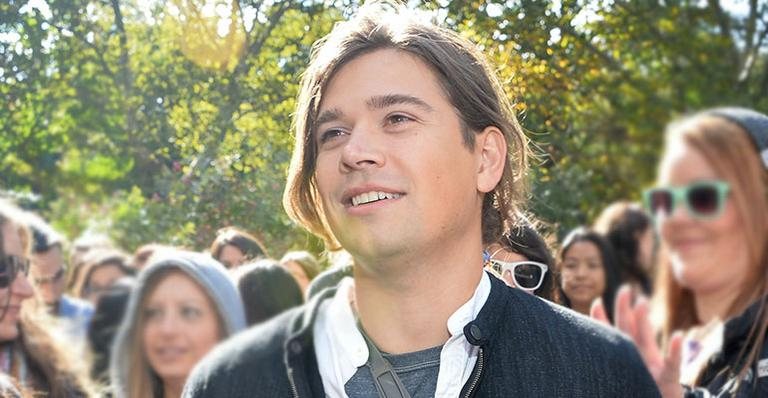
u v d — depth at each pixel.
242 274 2.67
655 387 1.32
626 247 3.29
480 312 1.24
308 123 1.31
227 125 3.79
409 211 1.15
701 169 2.54
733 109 2.40
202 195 3.69
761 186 2.20
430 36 1.26
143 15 3.83
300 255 3.15
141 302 2.54
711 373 1.79
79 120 3.85
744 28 6.88
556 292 2.09
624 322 1.92
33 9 3.76
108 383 2.80
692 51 6.55
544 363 1.24
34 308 2.31
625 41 5.46
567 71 4.55
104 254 3.44
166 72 3.85
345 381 1.22
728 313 1.95
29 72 3.78
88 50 3.82
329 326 1.27
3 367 2.15
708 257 2.38
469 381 1.20
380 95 1.18
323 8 3.83
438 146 1.18
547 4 4.06
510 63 3.63
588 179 5.03
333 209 1.19
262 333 1.36
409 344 1.22
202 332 2.48
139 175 3.86
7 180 3.85
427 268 1.19
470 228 1.24
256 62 3.82
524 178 1.49
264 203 3.61
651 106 6.23
